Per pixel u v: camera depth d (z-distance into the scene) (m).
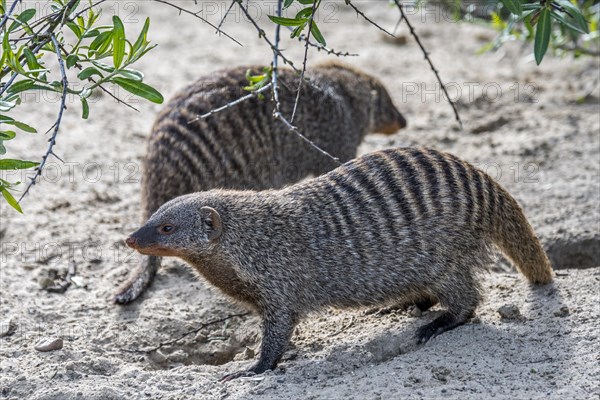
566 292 9.70
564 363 8.11
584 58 18.72
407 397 7.51
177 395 8.05
